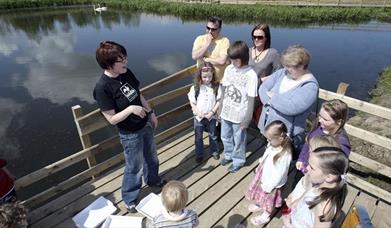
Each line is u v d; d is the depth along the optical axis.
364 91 11.58
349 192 3.74
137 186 3.44
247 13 29.56
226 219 3.39
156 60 16.41
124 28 26.97
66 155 7.99
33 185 6.79
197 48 4.39
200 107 3.97
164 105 10.04
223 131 4.02
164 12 35.22
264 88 3.38
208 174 4.12
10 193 2.86
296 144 3.25
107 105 2.89
